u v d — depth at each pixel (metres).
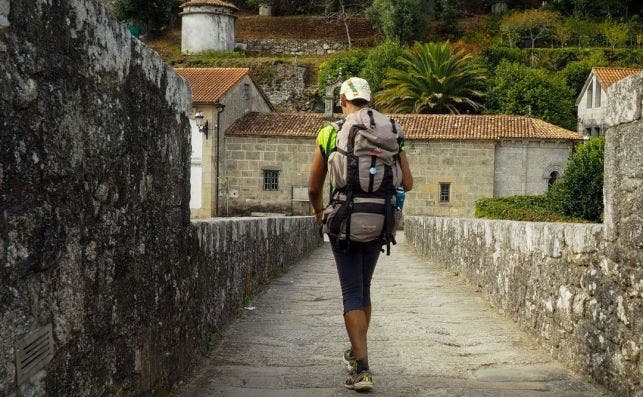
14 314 2.36
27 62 2.49
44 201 2.62
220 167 37.38
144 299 3.84
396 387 4.65
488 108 49.75
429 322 7.06
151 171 4.01
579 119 51.84
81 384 2.94
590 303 4.75
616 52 60.97
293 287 10.05
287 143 37.41
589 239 4.79
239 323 6.83
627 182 4.20
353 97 4.53
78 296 2.92
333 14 70.31
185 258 4.81
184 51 64.44
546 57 60.75
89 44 3.06
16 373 2.36
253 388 4.57
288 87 58.84
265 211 37.56
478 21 71.62
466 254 11.01
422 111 48.50
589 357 4.75
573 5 73.19
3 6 2.32
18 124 2.42
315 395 4.43
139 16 70.19
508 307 7.32
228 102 37.69
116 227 3.40
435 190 37.28
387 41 58.81
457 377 4.93
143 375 3.80
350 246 4.32
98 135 3.17
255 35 70.56
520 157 37.00
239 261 7.61
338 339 6.11
